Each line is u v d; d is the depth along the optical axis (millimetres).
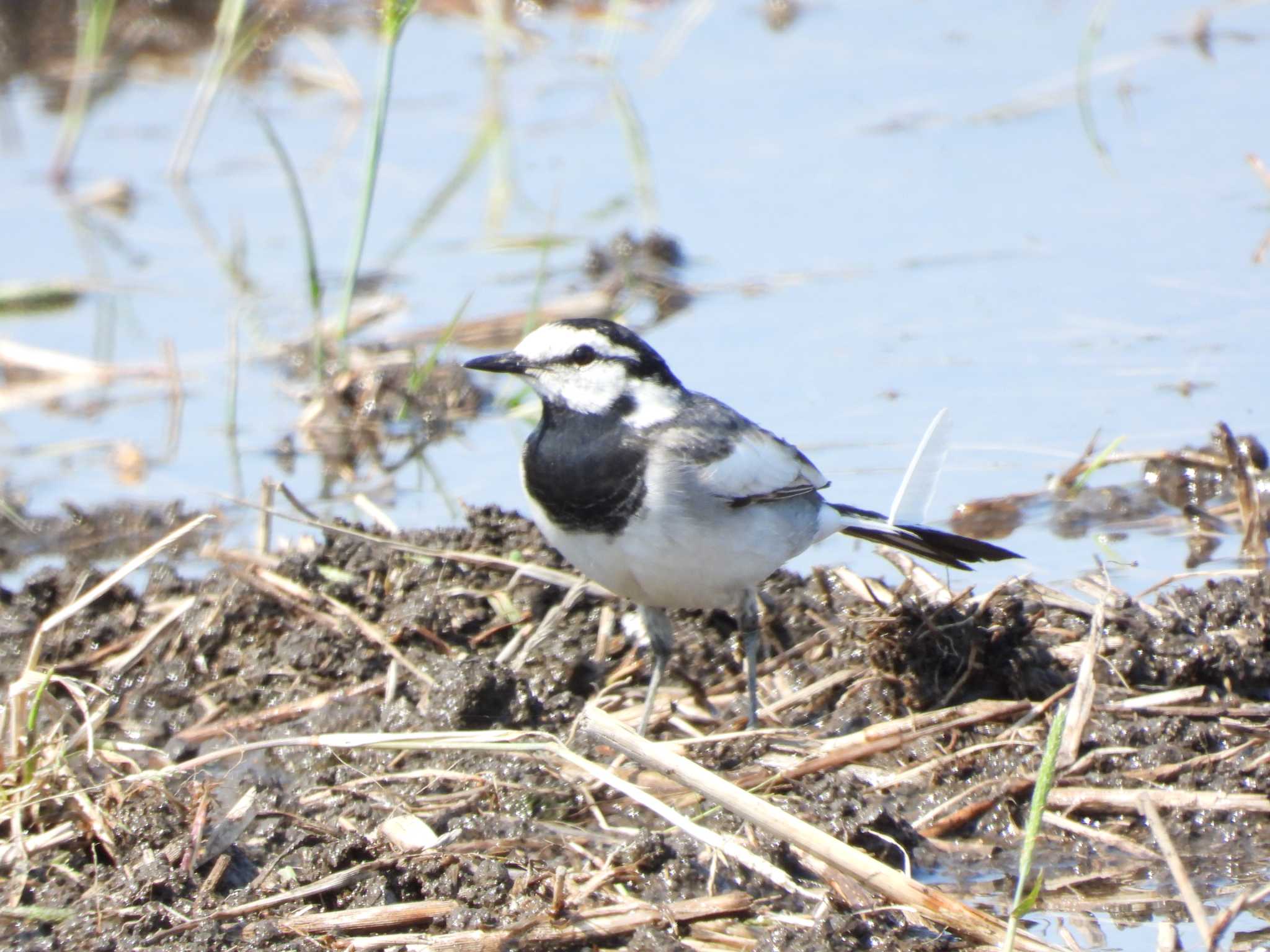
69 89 23844
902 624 10914
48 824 9297
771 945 8414
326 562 12406
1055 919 8789
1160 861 9281
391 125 22750
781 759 10352
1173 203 19266
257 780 9961
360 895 8836
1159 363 16000
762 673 11547
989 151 21094
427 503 14703
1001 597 11188
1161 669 10969
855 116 22359
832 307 17734
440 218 20438
